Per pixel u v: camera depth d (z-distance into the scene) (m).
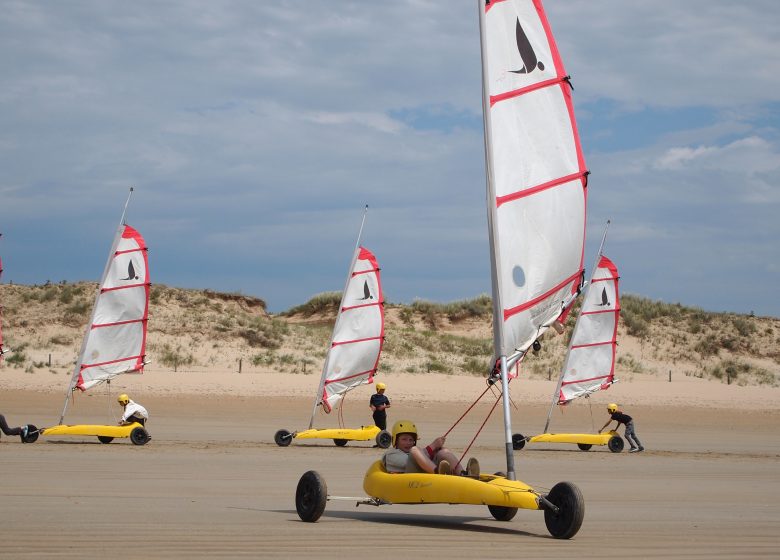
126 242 27.88
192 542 9.77
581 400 45.12
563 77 12.76
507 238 12.16
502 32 12.51
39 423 30.05
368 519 12.26
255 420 33.69
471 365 55.62
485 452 24.77
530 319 12.31
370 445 26.72
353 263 29.17
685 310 70.69
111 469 18.12
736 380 60.53
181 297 62.31
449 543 10.13
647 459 23.62
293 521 11.81
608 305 31.22
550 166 12.53
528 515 13.13
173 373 46.12
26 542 9.56
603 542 10.46
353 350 29.03
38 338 56.66
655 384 51.03
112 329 27.50
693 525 12.23
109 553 8.99
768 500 15.84
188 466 19.09
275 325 60.69
